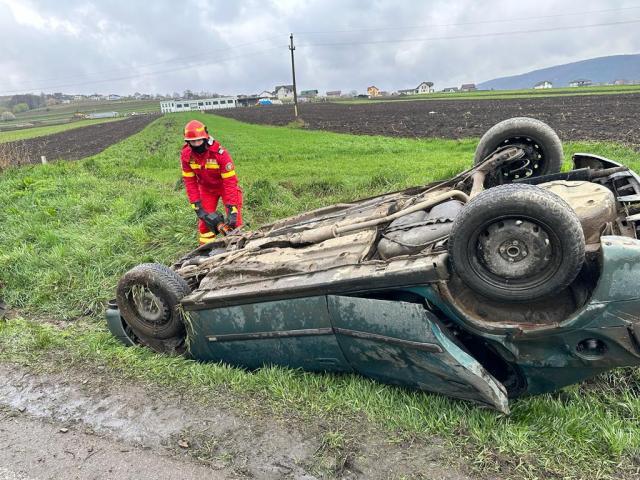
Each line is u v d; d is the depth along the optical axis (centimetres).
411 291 338
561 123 2309
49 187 1113
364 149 1748
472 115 3503
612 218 340
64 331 531
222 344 418
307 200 930
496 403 321
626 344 297
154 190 1084
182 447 334
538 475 288
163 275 443
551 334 308
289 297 371
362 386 377
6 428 370
